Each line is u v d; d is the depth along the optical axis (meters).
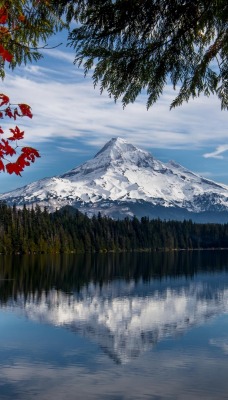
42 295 49.53
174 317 36.03
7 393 18.23
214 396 18.02
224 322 33.53
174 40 5.39
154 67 5.56
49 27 5.51
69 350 25.22
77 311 39.03
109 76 5.62
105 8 5.04
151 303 44.00
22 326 31.98
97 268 91.75
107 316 36.72
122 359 23.44
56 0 5.19
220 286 59.03
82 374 20.91
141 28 5.27
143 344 26.86
